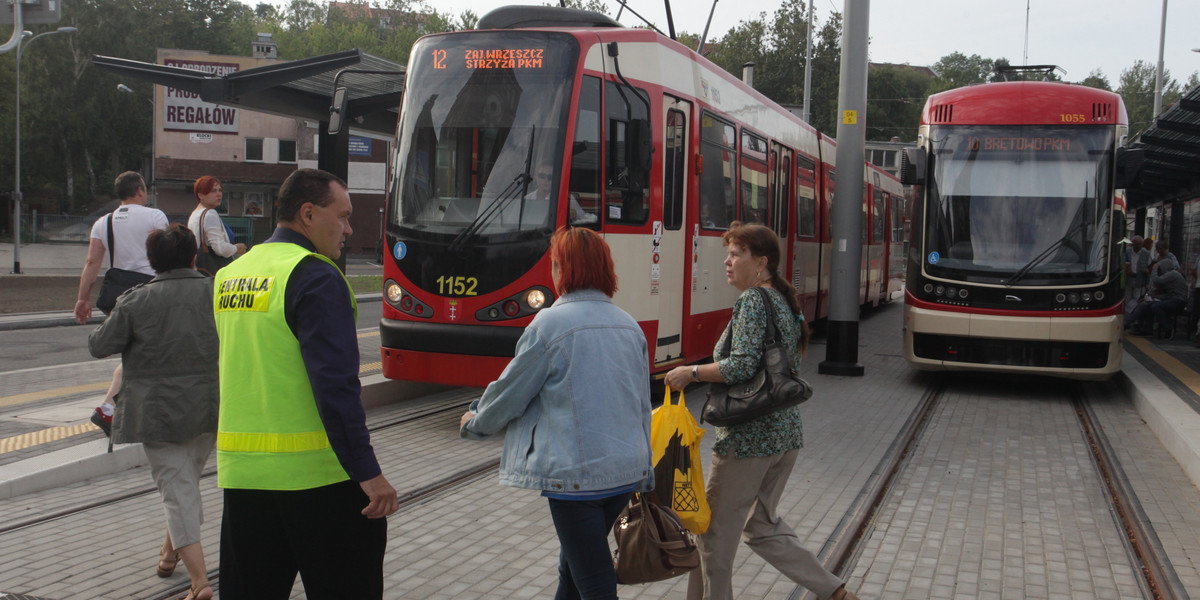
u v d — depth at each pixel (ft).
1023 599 15.61
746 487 13.12
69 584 15.35
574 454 10.75
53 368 39.65
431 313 27.40
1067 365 35.42
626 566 11.84
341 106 32.35
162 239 14.99
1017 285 35.88
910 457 26.22
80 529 18.10
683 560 11.77
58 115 191.72
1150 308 57.11
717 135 35.91
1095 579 16.61
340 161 44.60
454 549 17.61
